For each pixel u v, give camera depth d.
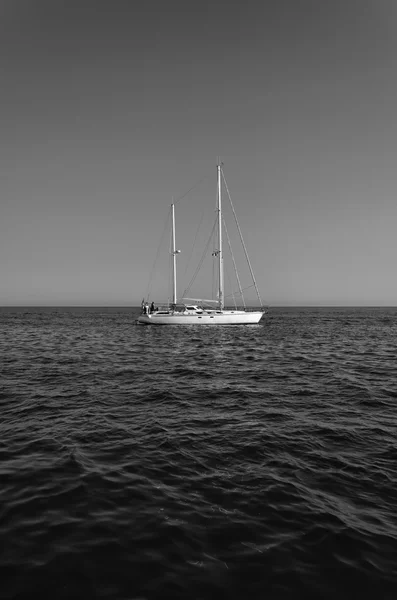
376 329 51.44
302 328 52.59
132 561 4.32
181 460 7.26
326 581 4.09
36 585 3.92
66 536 4.75
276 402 11.79
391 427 9.34
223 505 5.61
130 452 7.64
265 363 19.98
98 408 10.97
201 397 12.39
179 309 49.62
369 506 5.66
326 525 5.12
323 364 19.61
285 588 3.97
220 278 47.38
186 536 4.81
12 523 5.00
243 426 9.35
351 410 10.87
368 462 7.25
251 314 47.16
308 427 9.30
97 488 6.05
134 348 27.11
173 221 52.56
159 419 9.91
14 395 12.52
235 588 3.96
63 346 28.34
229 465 7.05
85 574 4.10
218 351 25.33
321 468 6.96
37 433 8.73
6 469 6.73
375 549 4.64
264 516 5.32
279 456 7.49
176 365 19.17
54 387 13.82
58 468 6.79
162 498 5.78
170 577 4.08
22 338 35.50
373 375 16.42
